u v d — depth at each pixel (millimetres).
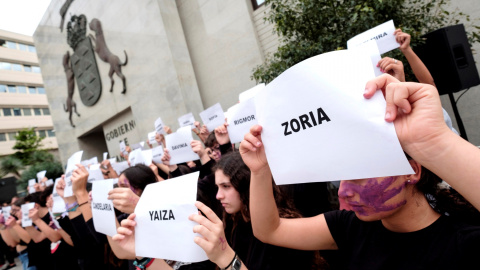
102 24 8203
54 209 2293
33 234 3115
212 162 2359
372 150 481
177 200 779
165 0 6391
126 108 8047
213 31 6020
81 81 9711
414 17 2744
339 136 521
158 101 6781
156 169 2914
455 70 2449
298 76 566
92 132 10719
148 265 1045
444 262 579
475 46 3080
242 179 1186
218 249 707
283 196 1309
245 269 730
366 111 480
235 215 1271
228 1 5641
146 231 850
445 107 3355
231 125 2256
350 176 516
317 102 543
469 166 415
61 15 10062
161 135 3691
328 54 526
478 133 3148
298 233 918
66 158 11531
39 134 34188
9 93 32500
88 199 1628
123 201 1051
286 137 622
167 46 6219
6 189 12727
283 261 1060
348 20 2721
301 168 597
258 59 5305
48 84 11867
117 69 7812
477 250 537
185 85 6227
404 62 2582
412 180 628
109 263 1925
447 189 644
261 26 5262
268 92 647
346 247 837
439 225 627
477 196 412
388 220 685
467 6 3057
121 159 9109
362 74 490
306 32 3061
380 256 693
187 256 751
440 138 433
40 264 3205
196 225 725
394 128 458
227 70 5887
